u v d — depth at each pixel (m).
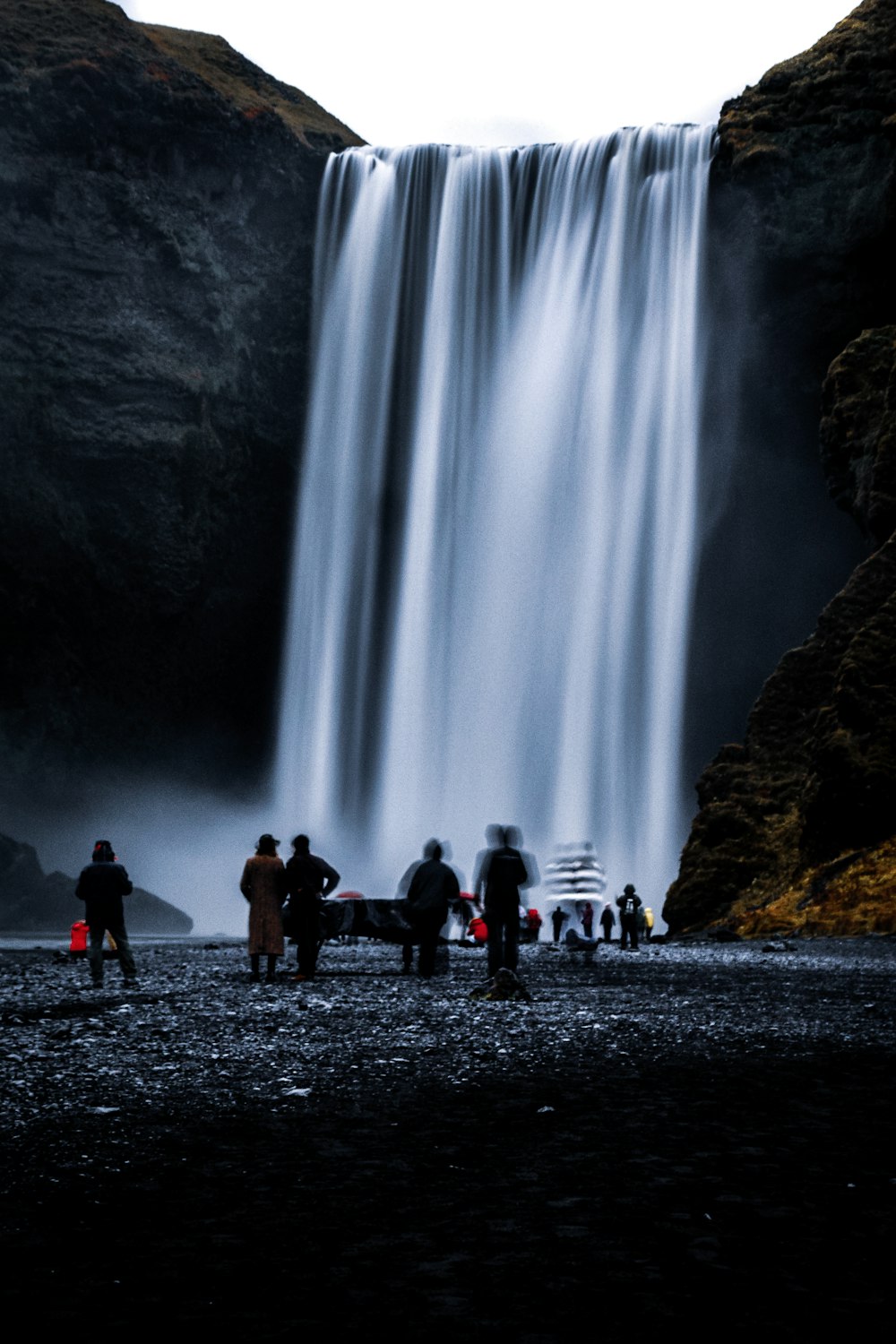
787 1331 3.54
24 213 64.75
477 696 64.12
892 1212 4.77
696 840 40.78
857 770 34.56
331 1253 4.26
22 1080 7.96
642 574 60.31
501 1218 4.69
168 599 69.00
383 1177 5.33
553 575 62.53
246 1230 4.52
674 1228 4.56
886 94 53.50
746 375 58.31
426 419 66.81
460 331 66.69
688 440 59.53
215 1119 6.68
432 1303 3.77
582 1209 4.82
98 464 66.56
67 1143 6.03
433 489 66.38
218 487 70.00
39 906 58.84
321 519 69.62
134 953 28.23
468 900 35.41
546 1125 6.47
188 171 67.62
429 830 64.19
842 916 31.36
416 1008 13.01
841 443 45.47
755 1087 7.73
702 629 59.34
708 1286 3.93
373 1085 7.84
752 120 56.16
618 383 61.59
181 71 67.50
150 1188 5.14
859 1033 10.70
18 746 67.00
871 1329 3.57
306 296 70.38
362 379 68.62
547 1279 3.98
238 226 69.06
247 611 71.94
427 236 67.88
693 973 19.66
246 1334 3.51
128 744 70.88
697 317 59.41
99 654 69.25
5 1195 5.02
